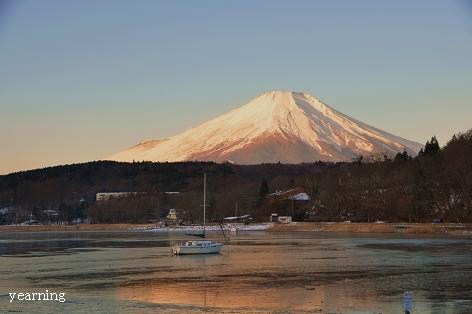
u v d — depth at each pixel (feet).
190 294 225.56
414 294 216.95
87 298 217.15
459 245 459.32
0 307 197.26
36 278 277.85
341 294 220.02
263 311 188.44
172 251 413.39
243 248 461.37
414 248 431.02
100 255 410.72
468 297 209.97
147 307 196.65
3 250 471.62
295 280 260.21
